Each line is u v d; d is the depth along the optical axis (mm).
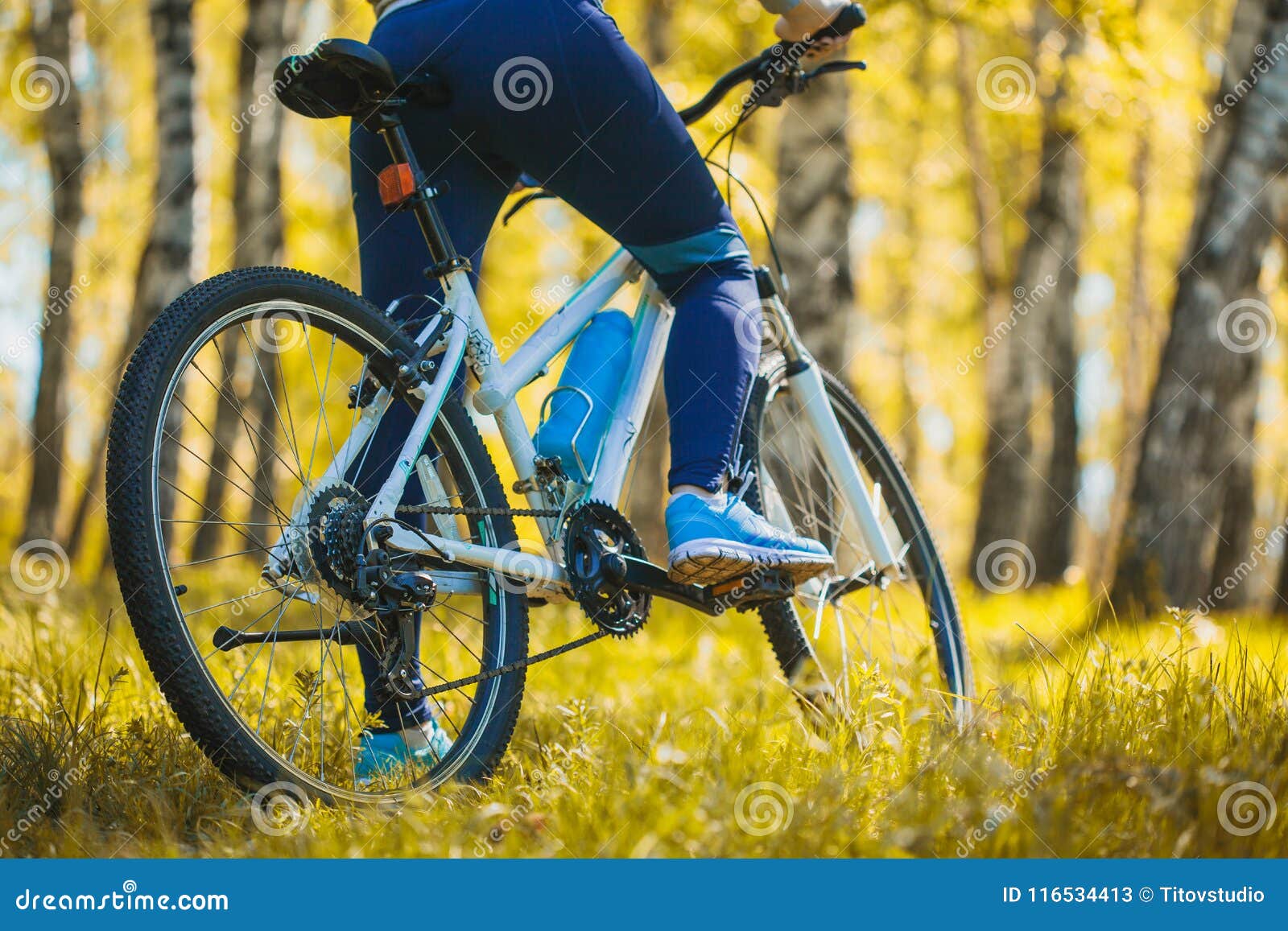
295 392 22500
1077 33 15008
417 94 4164
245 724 3611
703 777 3803
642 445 4707
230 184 24891
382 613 3816
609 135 4168
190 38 16750
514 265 26328
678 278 4496
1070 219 27188
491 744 4215
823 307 15922
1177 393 14984
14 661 6125
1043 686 5359
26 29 22500
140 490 3426
